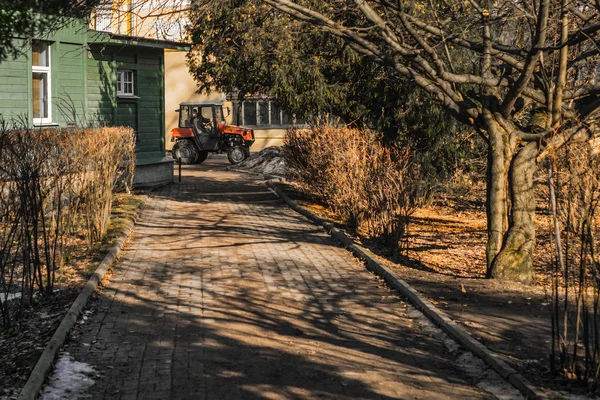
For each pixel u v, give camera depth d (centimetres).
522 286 1053
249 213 1855
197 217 1761
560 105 1045
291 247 1377
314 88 1798
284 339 809
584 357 715
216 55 1911
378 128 1900
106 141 1433
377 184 1437
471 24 1257
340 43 1748
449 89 1102
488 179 1123
